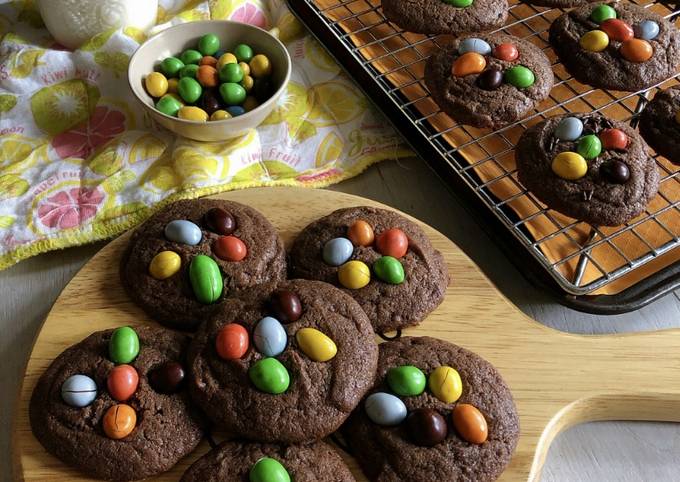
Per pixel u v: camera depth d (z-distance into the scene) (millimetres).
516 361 305
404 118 385
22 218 361
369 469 272
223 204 336
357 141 402
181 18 436
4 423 311
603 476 302
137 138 392
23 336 335
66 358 289
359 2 440
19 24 444
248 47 408
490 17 408
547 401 295
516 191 354
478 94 370
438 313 317
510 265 361
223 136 383
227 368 276
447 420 274
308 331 279
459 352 294
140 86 391
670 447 311
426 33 409
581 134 348
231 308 290
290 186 363
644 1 444
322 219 333
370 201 351
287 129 403
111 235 362
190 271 305
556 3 422
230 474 263
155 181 372
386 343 299
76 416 271
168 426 273
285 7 448
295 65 432
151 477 273
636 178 334
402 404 274
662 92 375
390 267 307
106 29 415
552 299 349
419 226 341
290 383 273
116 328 303
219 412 271
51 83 410
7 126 401
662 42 391
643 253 341
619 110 395
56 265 359
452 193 358
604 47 385
